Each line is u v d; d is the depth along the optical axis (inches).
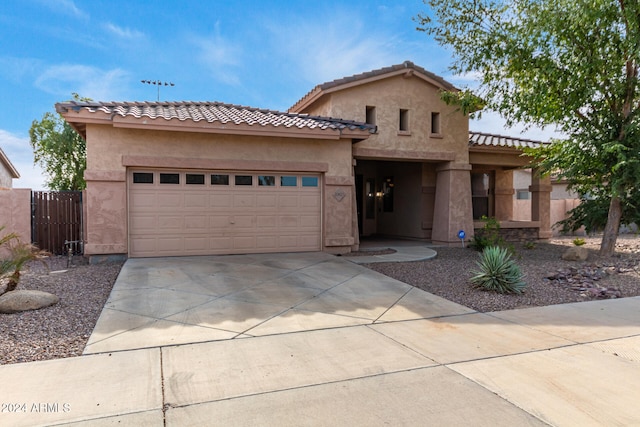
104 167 416.5
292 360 186.2
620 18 437.7
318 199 500.1
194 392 154.3
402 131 574.2
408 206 684.1
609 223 516.4
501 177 768.3
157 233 438.9
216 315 250.8
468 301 298.7
